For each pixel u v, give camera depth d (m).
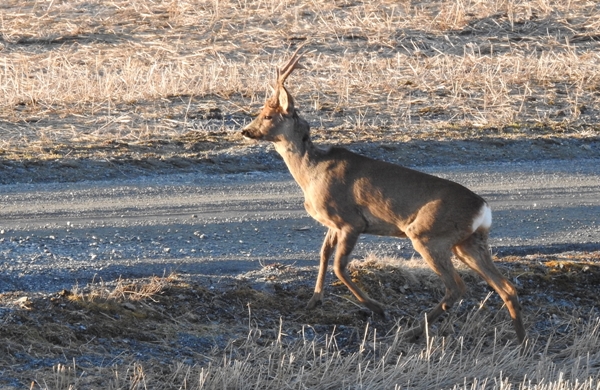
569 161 47.31
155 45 71.56
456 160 46.44
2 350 22.78
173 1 82.06
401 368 23.69
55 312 24.97
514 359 25.48
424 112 54.94
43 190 39.31
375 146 47.00
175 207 37.81
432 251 26.02
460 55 70.25
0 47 70.19
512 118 53.34
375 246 34.25
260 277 29.17
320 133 49.28
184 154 45.03
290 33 74.81
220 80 60.16
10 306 24.88
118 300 26.17
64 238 33.31
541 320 28.89
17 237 33.06
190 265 31.02
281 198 39.72
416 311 28.39
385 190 26.31
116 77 59.06
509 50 71.56
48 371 22.25
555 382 23.12
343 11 79.69
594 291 30.86
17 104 53.97
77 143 46.16
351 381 23.55
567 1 81.94
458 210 25.67
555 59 66.94
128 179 41.56
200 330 25.72
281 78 27.66
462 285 26.23
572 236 36.19
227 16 79.00
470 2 80.94
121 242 33.22
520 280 30.66
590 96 59.06
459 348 26.67
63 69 62.75
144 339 24.83
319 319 27.22
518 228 37.00
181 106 54.62
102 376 22.36
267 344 25.47
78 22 77.19
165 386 22.36
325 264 27.67
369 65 65.69
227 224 35.97
